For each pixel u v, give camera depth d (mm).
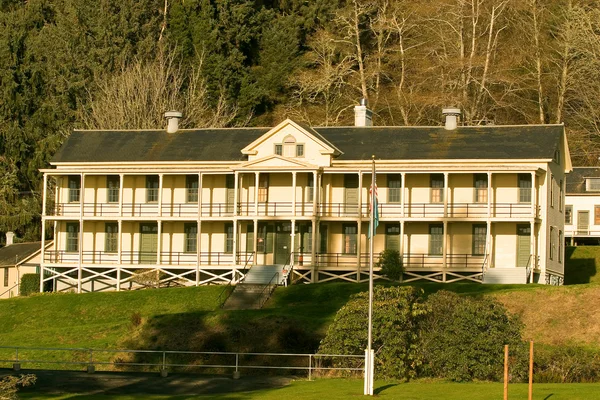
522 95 121812
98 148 95625
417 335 58375
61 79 124812
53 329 75375
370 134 92375
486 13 119188
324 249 89500
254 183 90875
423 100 116250
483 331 57438
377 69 120688
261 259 90375
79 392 53938
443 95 115375
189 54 131125
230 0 132875
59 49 126750
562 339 68000
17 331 79312
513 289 74938
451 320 58062
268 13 136125
